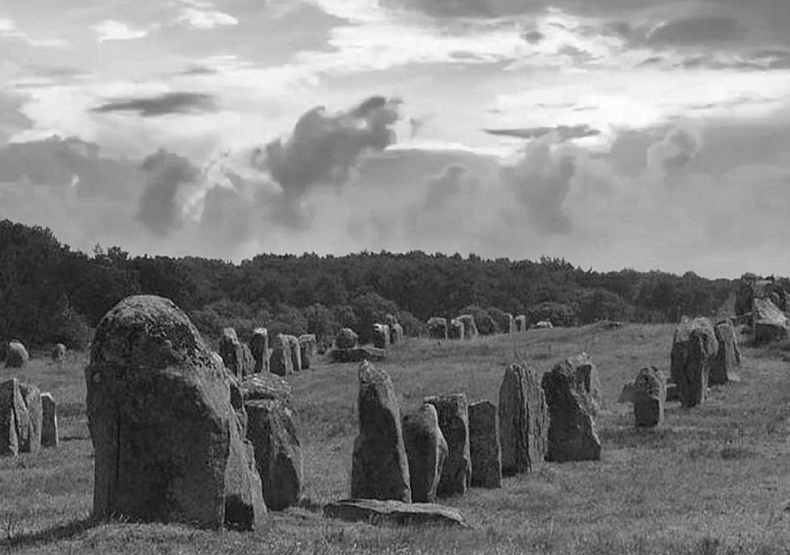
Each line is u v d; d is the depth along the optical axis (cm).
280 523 2728
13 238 12600
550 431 4534
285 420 3117
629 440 4962
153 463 2394
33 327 11375
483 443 3856
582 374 4644
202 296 15300
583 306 17412
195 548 2167
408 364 8112
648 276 18875
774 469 4050
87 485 3631
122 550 2109
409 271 18900
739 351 7281
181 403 2388
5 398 4678
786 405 5794
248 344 8012
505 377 4262
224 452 2428
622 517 3100
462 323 10794
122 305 2436
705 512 3114
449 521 2855
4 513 2862
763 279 9169
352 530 2645
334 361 8656
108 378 2391
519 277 19562
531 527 2859
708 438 4953
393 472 3148
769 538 2530
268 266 19188
